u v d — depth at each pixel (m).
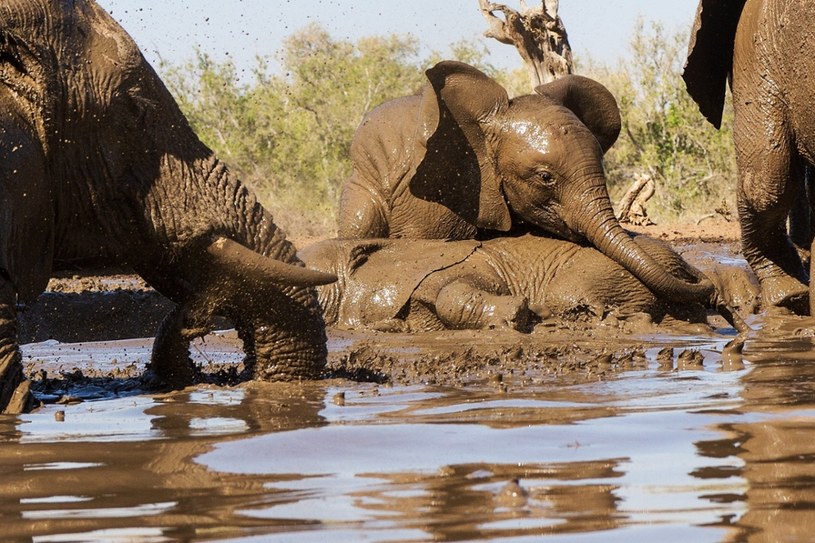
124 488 6.46
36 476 6.89
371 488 6.17
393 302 18.70
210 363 13.71
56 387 11.80
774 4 17.52
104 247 11.75
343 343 16.48
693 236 31.33
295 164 54.53
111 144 11.47
